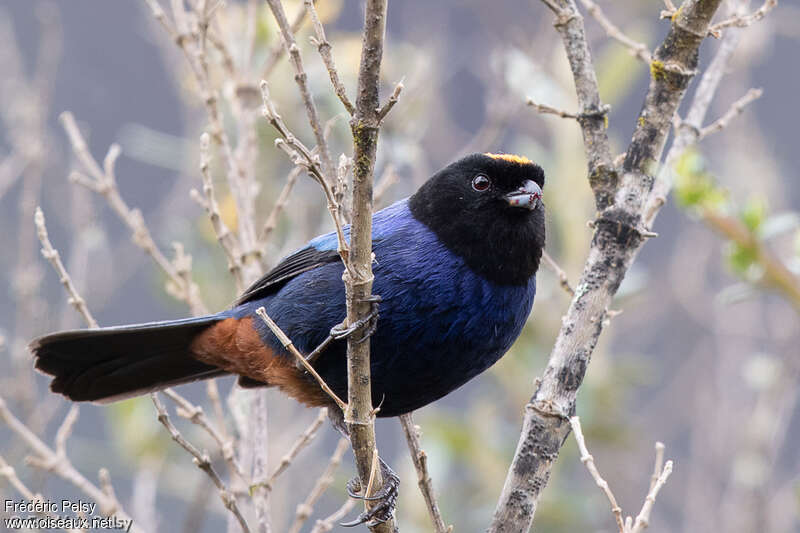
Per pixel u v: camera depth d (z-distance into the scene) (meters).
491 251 8.43
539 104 8.30
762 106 24.06
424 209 8.63
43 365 9.10
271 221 9.58
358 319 6.79
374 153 6.46
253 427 9.25
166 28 9.90
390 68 14.10
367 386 6.90
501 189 8.49
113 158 10.01
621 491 15.29
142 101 20.66
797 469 19.88
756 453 13.03
